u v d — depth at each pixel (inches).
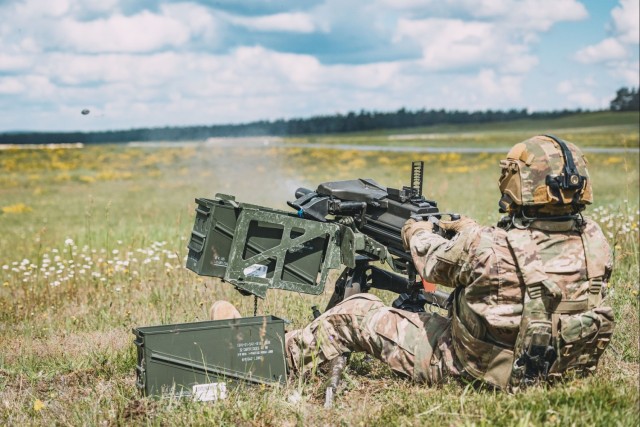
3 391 170.7
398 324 146.7
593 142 2800.2
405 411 135.3
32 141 7834.6
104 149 2933.1
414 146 3351.4
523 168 125.6
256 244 153.9
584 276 126.4
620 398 125.3
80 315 255.1
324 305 237.5
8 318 257.4
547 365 126.2
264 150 2819.9
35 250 457.4
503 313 126.9
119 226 577.0
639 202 522.6
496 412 122.8
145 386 147.0
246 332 152.6
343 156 2428.6
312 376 153.7
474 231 130.4
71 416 147.9
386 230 155.0
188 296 269.1
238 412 140.2
